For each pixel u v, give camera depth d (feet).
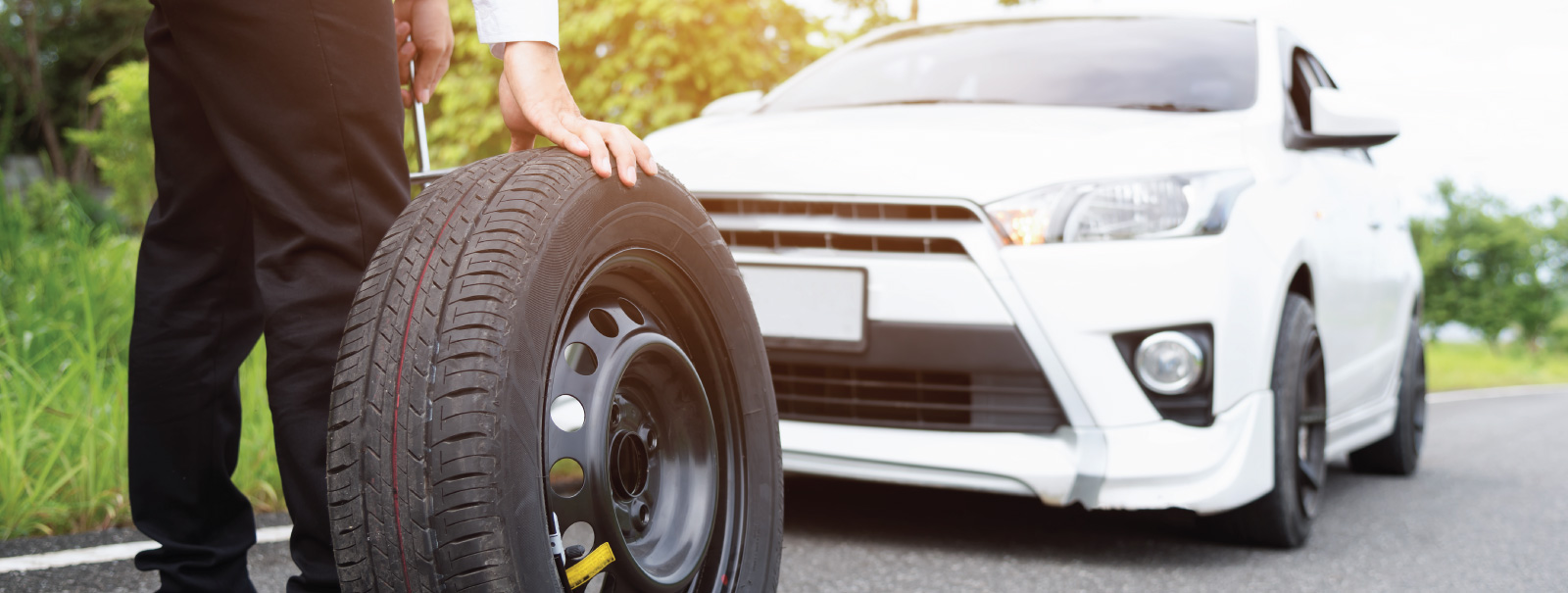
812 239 7.62
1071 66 9.72
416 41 4.73
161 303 4.03
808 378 7.70
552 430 3.35
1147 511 9.20
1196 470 7.08
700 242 4.09
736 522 4.16
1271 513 7.86
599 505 3.45
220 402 4.14
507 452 3.03
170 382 4.05
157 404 4.06
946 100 9.55
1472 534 9.16
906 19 22.40
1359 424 10.98
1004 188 7.27
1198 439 7.13
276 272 3.55
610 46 19.01
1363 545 8.53
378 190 3.61
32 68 70.18
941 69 10.11
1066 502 7.17
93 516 7.42
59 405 8.35
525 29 3.76
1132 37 10.12
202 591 4.11
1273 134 8.75
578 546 3.43
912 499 9.40
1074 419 7.11
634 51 18.47
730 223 7.76
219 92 3.49
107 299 10.94
